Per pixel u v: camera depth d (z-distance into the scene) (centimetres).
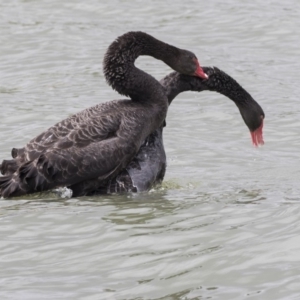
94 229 1187
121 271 1052
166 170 1549
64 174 1324
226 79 1508
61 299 983
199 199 1324
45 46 2403
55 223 1215
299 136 1772
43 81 2147
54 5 2761
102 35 2503
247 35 2478
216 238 1132
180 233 1156
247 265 1045
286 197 1320
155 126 1406
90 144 1340
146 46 1444
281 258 1056
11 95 2036
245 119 1540
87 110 1396
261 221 1188
